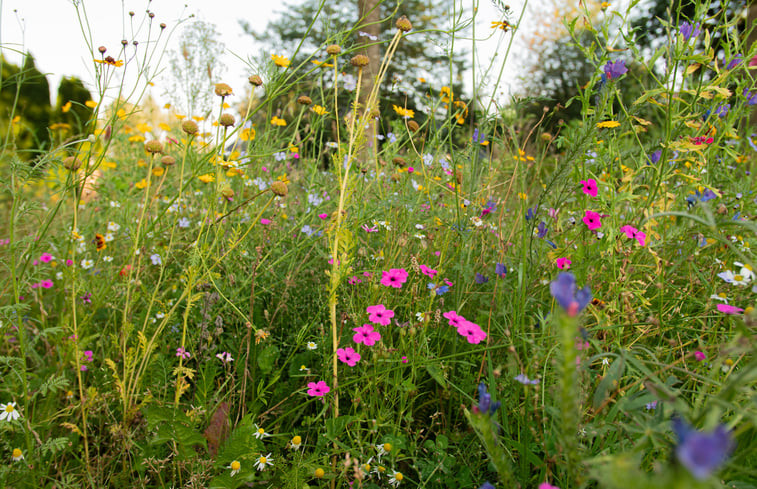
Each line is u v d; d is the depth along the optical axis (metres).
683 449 0.41
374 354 1.70
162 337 2.12
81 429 1.84
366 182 2.83
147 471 1.71
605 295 1.87
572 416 0.78
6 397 1.95
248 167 3.09
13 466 1.51
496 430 1.12
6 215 2.30
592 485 1.26
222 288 2.21
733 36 2.04
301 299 2.42
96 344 2.18
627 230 1.95
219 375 2.08
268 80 2.23
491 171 2.91
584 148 1.94
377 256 2.28
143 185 2.58
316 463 1.54
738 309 1.55
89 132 1.91
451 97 2.21
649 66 1.99
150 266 2.73
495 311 2.01
